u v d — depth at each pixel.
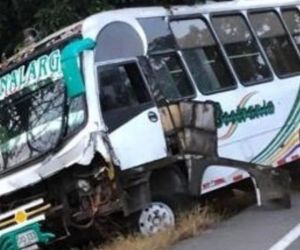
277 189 20.66
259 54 23.34
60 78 18.30
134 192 18.17
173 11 21.05
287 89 23.69
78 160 17.45
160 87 19.47
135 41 19.45
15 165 18.73
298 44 25.17
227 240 17.56
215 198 21.94
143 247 17.27
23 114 19.06
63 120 18.00
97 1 24.52
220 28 22.38
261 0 24.45
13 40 25.73
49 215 17.98
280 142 23.12
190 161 19.48
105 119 17.89
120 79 18.59
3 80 19.70
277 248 16.56
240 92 21.89
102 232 18.86
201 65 21.17
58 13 24.22
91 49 17.88
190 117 19.75
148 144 18.62
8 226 18.12
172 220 18.98
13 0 25.58
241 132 21.55
